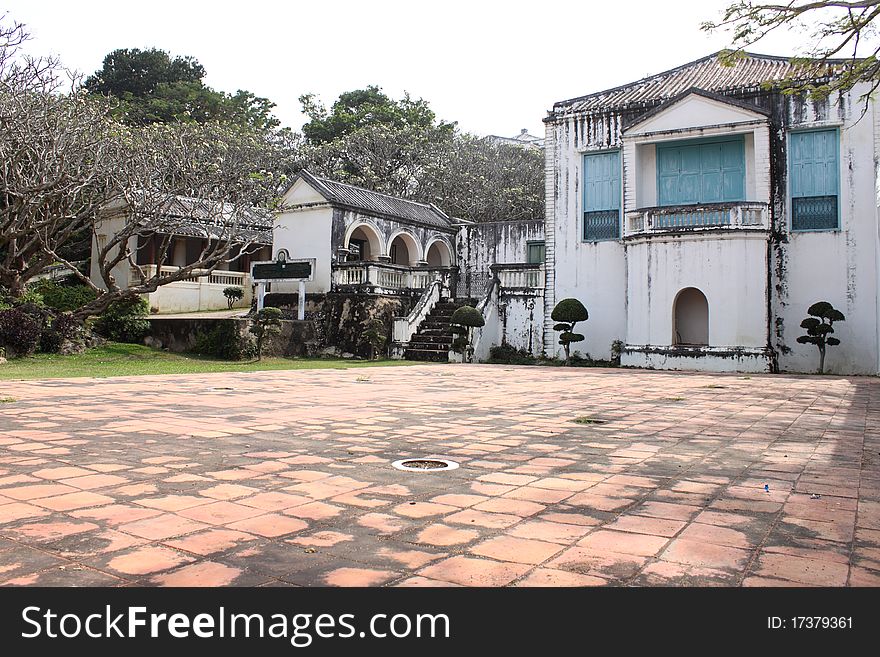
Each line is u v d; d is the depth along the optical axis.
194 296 26.64
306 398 10.04
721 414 8.63
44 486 4.54
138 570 3.07
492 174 35.66
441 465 5.39
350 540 3.49
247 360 18.28
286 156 34.72
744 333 17.30
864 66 7.78
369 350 20.02
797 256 17.84
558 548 3.40
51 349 17.47
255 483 4.70
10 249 18.56
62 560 3.18
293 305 22.36
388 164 36.12
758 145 18.02
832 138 17.77
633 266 18.83
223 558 3.22
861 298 17.16
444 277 23.20
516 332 21.42
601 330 20.39
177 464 5.28
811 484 4.81
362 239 26.25
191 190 22.70
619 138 20.39
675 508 4.16
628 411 8.88
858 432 7.21
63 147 17.25
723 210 17.70
